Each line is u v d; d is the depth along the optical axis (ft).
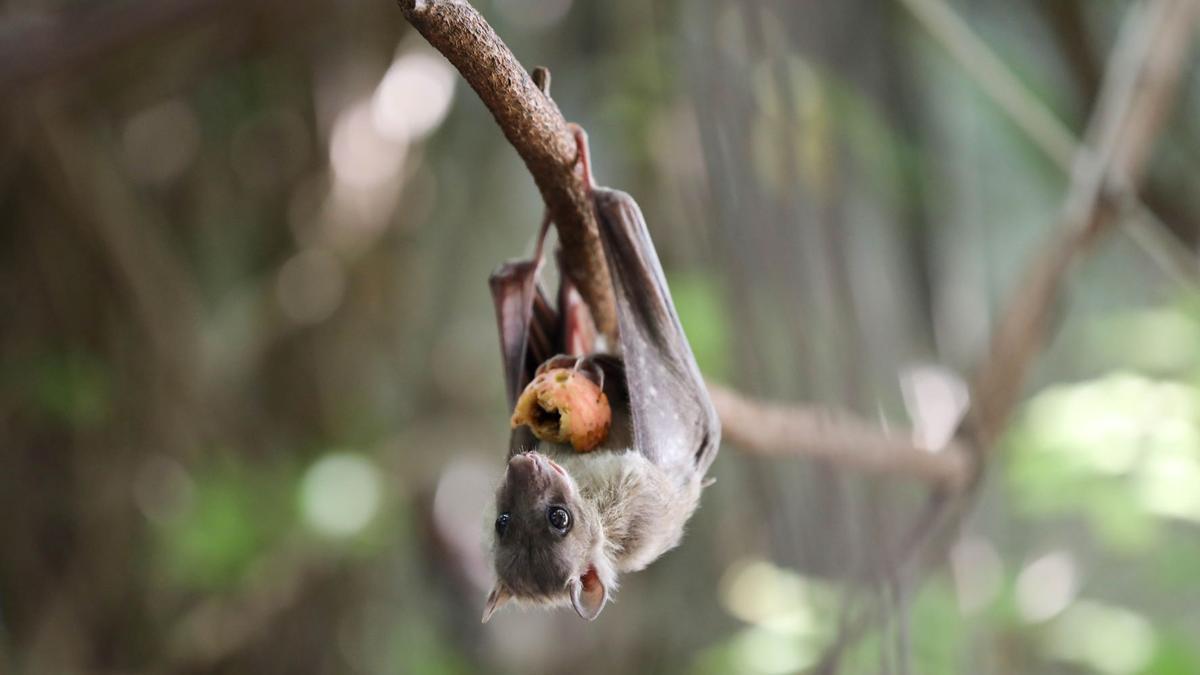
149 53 35.04
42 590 36.42
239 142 38.34
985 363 25.40
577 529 14.89
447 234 41.50
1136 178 28.19
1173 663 30.09
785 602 30.99
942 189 38.73
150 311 36.29
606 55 38.14
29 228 35.78
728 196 22.58
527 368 16.78
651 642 38.65
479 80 12.43
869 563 21.44
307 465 37.19
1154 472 27.94
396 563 40.11
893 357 26.40
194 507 34.53
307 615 38.34
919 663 28.55
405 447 39.60
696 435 15.76
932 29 26.96
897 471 22.44
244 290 38.34
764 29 22.54
